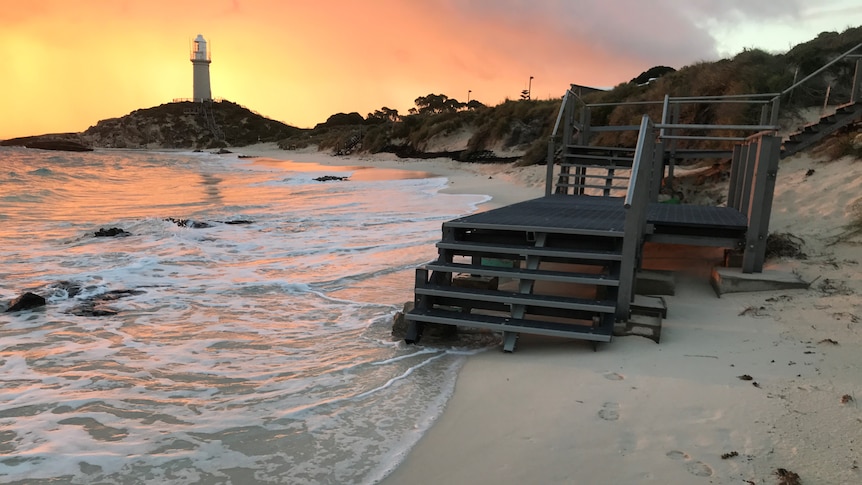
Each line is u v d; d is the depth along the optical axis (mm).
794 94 14273
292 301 6219
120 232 10734
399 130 46719
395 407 3422
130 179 28125
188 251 9125
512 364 4113
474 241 5324
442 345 4648
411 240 10055
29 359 4375
